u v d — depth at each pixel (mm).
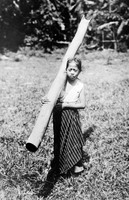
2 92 7406
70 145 3514
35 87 7887
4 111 5930
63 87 3596
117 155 4109
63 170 3551
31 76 9453
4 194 3363
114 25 14453
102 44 14625
